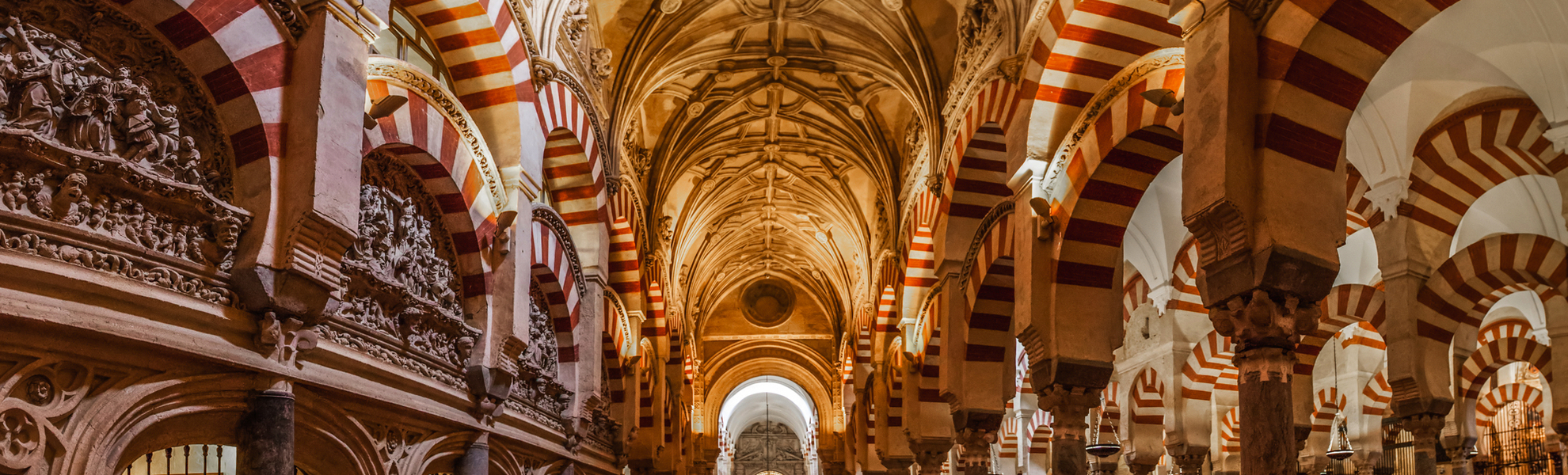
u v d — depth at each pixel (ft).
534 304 41.86
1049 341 34.47
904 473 72.28
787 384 137.39
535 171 37.01
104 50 19.61
